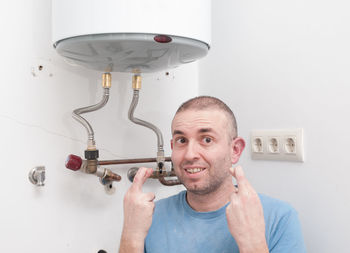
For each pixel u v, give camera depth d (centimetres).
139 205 72
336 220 87
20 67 89
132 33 69
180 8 71
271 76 102
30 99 90
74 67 98
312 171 92
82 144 99
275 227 76
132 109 99
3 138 86
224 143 76
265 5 104
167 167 116
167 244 81
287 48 98
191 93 124
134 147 109
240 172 69
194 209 82
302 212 95
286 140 97
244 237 65
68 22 71
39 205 92
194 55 82
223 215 78
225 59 116
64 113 96
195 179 75
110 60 79
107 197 104
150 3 69
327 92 89
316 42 91
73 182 98
